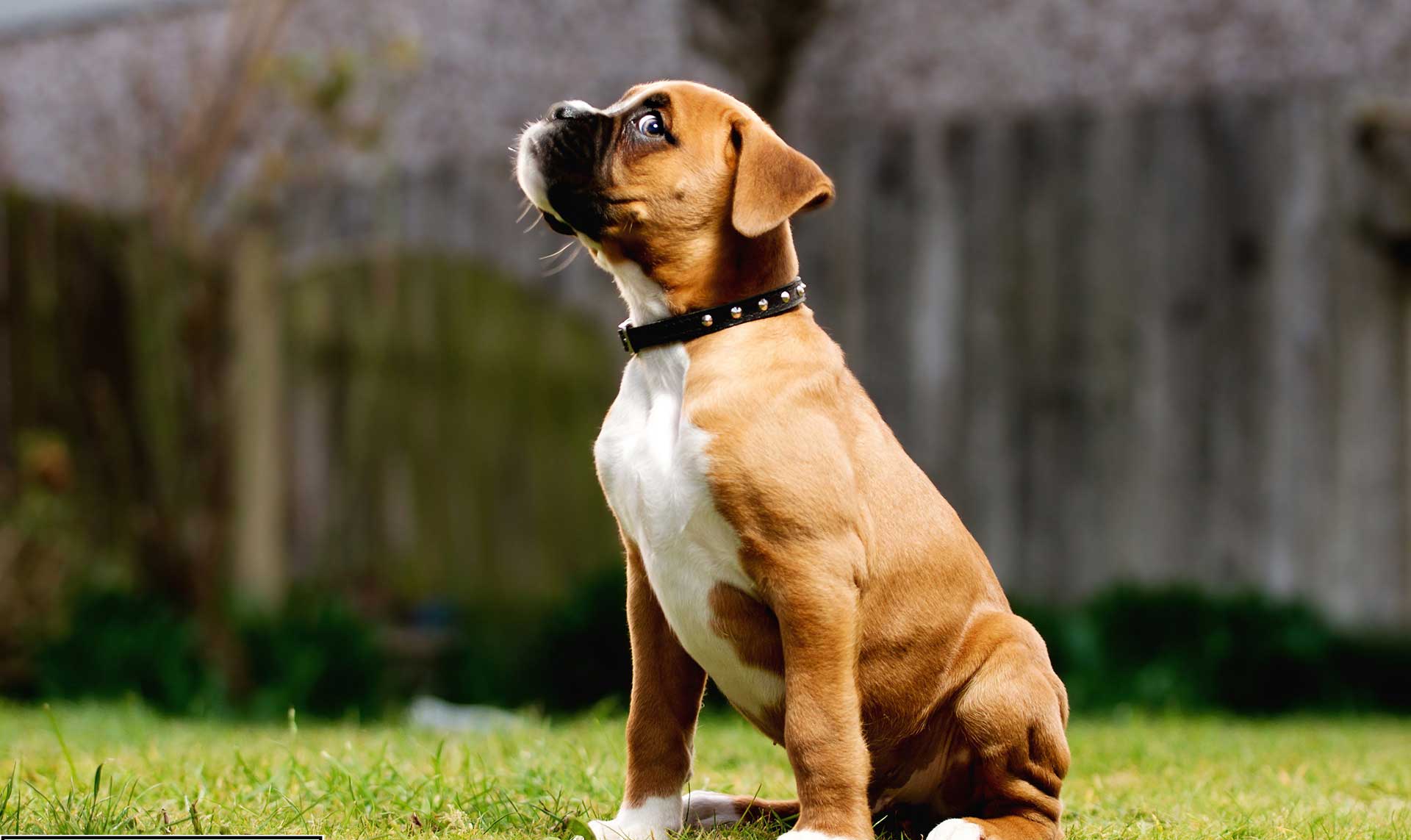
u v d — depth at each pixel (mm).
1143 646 9555
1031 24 11188
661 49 12180
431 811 4609
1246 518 9781
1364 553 9609
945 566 4355
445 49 13125
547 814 4605
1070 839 4469
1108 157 10148
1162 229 10008
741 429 3977
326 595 11508
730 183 4285
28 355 10781
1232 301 9836
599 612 10406
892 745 4375
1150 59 10867
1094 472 10156
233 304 11703
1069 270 10242
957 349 10523
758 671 4180
